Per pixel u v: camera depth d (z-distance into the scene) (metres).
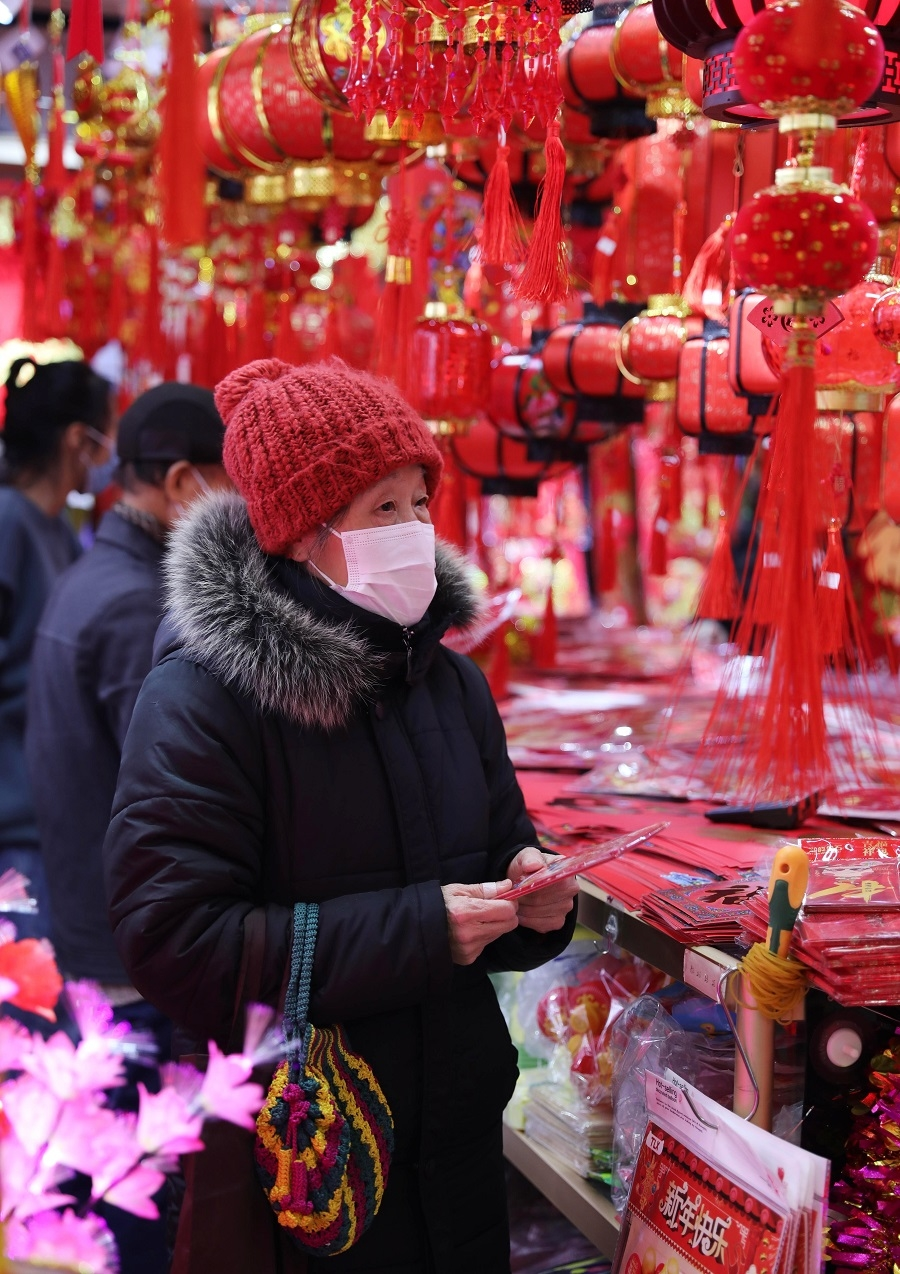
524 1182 2.21
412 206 2.54
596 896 1.58
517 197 2.19
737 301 1.67
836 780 1.86
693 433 1.93
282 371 1.43
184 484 2.09
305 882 1.32
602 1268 1.93
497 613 2.81
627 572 3.95
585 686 3.04
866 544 2.04
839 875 1.29
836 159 1.62
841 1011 1.32
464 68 1.47
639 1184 1.31
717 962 1.27
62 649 2.07
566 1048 1.79
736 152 1.81
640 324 2.00
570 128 2.10
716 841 1.69
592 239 2.44
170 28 1.98
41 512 2.69
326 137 2.08
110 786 2.08
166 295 3.57
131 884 1.26
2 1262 0.72
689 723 2.50
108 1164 0.78
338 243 2.68
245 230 2.88
